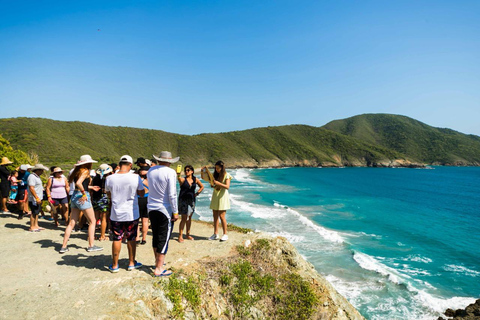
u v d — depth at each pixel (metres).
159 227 4.73
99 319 3.61
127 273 4.82
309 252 16.28
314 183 64.06
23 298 3.92
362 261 15.15
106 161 79.12
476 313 10.20
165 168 4.66
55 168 7.97
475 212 34.44
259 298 5.83
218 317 5.04
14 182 9.68
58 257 5.61
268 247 7.02
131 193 4.73
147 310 4.08
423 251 18.41
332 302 6.50
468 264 16.30
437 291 12.72
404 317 10.49
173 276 4.92
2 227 7.64
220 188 7.23
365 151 159.25
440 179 84.06
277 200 36.91
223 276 5.64
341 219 27.02
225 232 7.33
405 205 37.75
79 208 5.87
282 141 165.25
